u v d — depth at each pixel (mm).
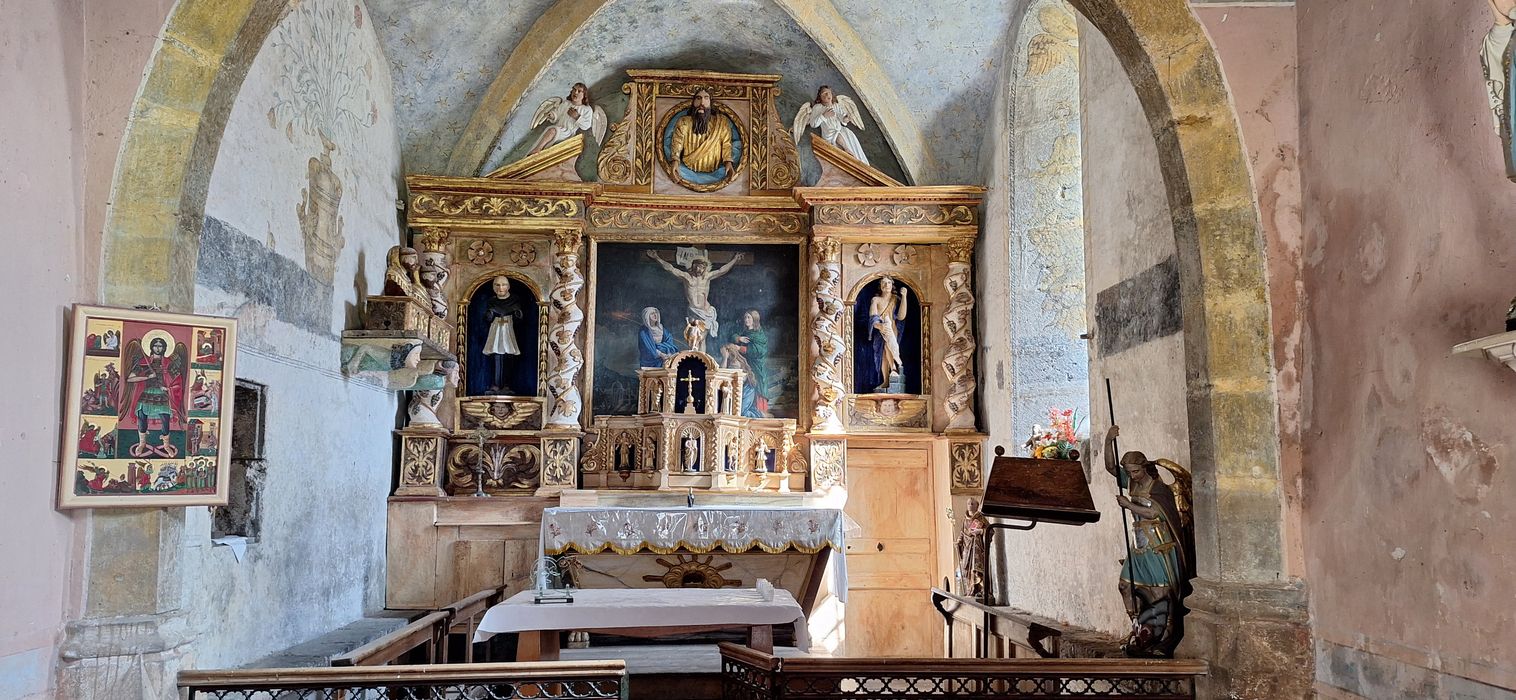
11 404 4344
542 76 11273
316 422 8320
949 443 11047
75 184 4871
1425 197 4477
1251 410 5496
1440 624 4344
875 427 11352
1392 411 4688
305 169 8133
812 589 10234
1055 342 10188
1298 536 5414
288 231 7750
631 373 11359
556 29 10969
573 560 10008
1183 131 5652
